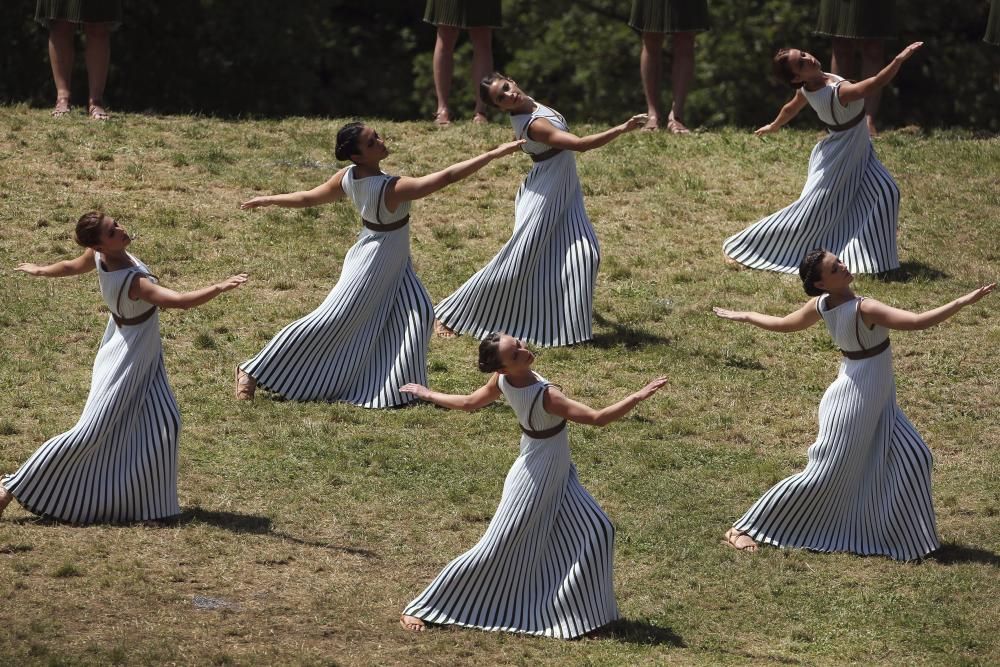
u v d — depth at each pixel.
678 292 31.06
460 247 33.06
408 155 37.75
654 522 21.89
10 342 26.95
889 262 31.31
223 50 59.62
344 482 22.58
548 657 17.53
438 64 41.09
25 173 34.78
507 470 23.31
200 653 16.69
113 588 18.33
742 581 20.22
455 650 17.45
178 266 30.78
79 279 30.08
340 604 18.53
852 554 21.22
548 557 18.36
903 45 63.34
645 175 37.22
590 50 64.31
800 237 31.61
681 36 40.69
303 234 33.00
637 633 18.45
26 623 17.08
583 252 28.00
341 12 69.50
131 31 59.03
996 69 63.19
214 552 19.70
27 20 57.62
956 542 21.59
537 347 28.25
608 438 24.78
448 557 20.39
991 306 30.55
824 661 18.06
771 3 61.00
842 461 21.02
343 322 25.39
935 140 40.72
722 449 24.67
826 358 28.36
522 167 37.59
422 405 25.72
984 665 18.02
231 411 24.83
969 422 25.88
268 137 39.00
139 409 20.39
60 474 20.12
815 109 30.83
